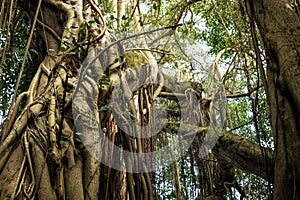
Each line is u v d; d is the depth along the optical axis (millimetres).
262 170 3080
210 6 5488
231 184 4082
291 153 2098
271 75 2344
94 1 4246
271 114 2283
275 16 2389
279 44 2297
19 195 2828
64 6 4184
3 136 3127
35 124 3172
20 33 4797
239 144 3336
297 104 2123
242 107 5305
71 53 3316
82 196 2912
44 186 2861
